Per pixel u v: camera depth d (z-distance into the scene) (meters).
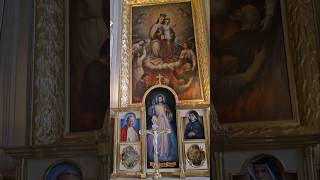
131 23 9.80
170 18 9.76
